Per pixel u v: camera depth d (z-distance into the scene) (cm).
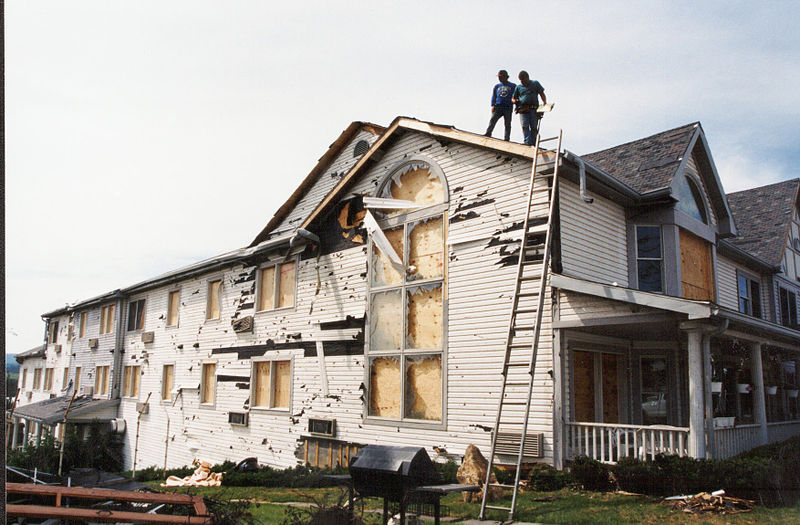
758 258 2048
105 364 2961
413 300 1467
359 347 1585
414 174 1541
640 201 1433
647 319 1062
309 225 1798
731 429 1195
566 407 1161
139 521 683
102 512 679
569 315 1165
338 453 1584
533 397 1194
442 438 1332
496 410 1245
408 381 1442
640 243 1462
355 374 1582
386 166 1603
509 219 1294
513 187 1299
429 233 1466
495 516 879
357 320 1603
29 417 2962
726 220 1730
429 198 1485
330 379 1656
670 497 943
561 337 1179
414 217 1498
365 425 1523
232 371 2061
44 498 823
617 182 1327
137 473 2092
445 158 1455
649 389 1428
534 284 1227
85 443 2494
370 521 774
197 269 2291
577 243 1279
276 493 1309
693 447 1000
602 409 1309
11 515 651
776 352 1753
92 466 2416
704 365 1045
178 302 2477
